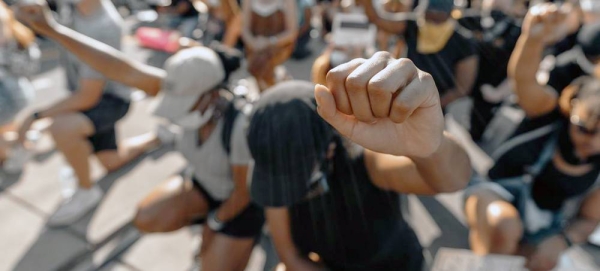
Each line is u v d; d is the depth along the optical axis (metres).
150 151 3.01
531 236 1.73
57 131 2.19
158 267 2.18
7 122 2.61
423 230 2.14
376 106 0.53
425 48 2.14
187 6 4.66
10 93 2.51
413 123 0.58
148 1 4.98
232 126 1.52
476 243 1.68
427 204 2.33
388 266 1.18
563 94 1.60
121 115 2.39
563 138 1.59
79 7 1.90
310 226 1.14
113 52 1.67
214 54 1.58
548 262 1.73
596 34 1.94
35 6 1.51
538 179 1.70
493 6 2.61
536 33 1.48
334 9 4.49
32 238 2.30
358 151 1.05
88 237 2.32
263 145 0.99
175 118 1.53
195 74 1.49
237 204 1.66
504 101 2.81
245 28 2.90
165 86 1.57
